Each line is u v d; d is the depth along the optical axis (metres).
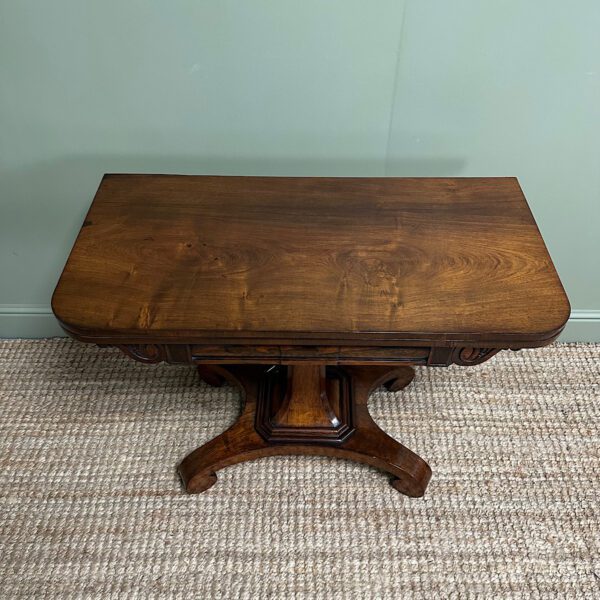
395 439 1.31
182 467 1.22
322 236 1.00
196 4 1.03
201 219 1.03
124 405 1.38
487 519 1.19
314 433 1.22
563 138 1.20
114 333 0.86
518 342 0.86
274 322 0.86
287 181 1.11
